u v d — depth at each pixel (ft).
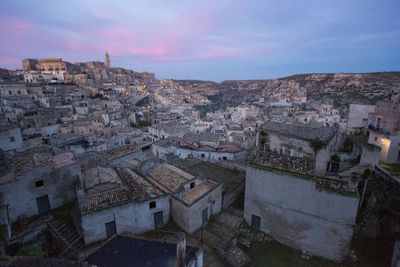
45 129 199.31
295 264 67.67
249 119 361.30
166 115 370.12
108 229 66.28
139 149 128.57
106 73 641.40
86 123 224.33
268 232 78.89
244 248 73.97
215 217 87.35
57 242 64.44
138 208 71.31
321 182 68.49
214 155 152.35
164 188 85.61
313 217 69.21
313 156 102.53
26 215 68.54
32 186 69.05
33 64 466.70
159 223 78.64
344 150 117.08
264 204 77.97
